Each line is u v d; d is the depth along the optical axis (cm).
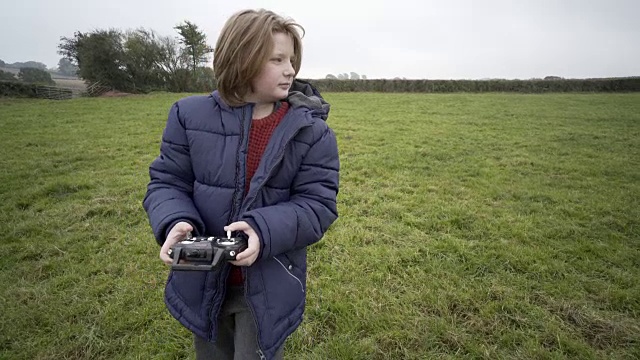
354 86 2603
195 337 150
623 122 1129
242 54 120
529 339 233
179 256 105
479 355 223
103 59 2316
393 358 222
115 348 230
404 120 1172
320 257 331
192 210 129
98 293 282
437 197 484
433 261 323
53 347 229
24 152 734
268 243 117
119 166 639
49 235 380
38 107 1506
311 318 253
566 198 480
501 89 2517
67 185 521
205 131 133
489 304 266
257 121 135
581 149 774
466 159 695
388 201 468
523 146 808
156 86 2430
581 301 271
